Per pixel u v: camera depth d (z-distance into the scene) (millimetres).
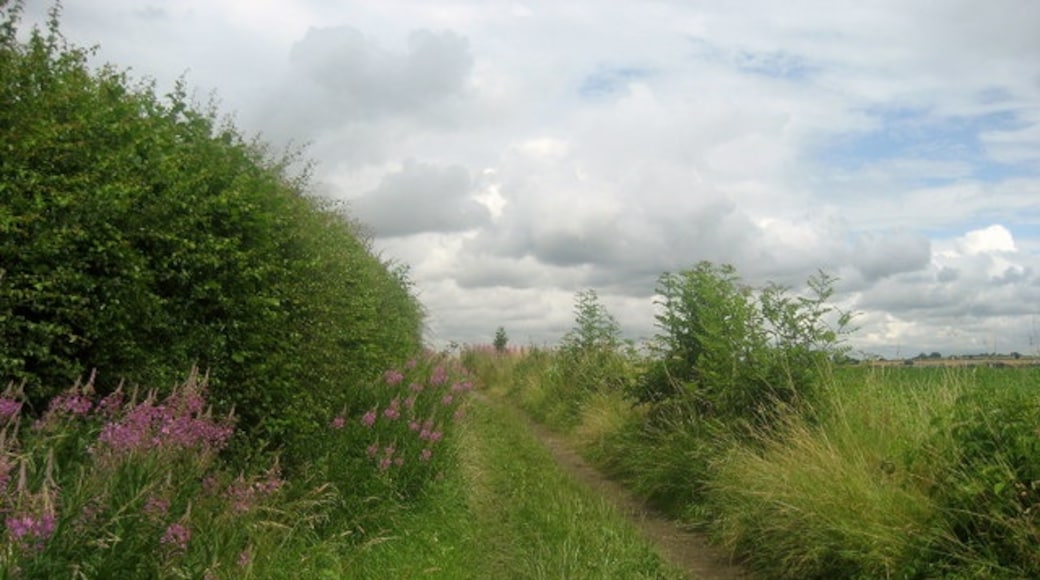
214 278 5875
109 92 5973
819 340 9391
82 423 4906
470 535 7324
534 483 10008
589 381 16797
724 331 9797
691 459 9289
